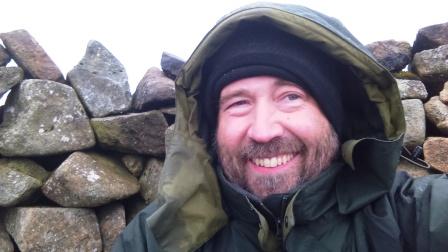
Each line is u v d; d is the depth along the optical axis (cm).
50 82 92
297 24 42
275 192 44
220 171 47
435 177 45
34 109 89
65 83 100
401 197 44
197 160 48
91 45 102
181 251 44
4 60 96
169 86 98
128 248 49
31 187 87
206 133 52
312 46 45
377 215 42
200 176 47
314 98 45
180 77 50
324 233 43
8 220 89
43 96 91
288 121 44
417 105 95
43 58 97
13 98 93
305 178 44
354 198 44
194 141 49
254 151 44
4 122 92
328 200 44
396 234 40
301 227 43
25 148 88
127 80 102
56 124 91
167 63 105
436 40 101
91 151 97
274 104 45
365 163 44
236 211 45
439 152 91
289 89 44
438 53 99
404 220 42
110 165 96
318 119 45
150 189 96
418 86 98
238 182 46
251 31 45
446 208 39
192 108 50
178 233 45
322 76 45
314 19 44
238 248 44
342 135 49
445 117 93
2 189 86
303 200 42
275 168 45
